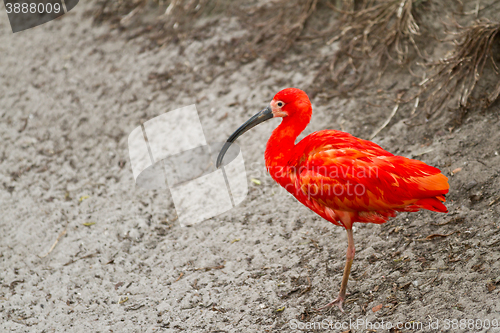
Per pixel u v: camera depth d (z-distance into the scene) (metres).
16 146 12.72
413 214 8.58
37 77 14.55
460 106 9.95
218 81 13.04
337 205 6.86
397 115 10.74
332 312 7.34
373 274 7.77
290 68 12.64
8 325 8.23
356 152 6.79
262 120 7.59
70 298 8.71
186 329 7.64
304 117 7.29
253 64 13.08
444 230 8.04
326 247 8.65
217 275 8.64
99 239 9.92
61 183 11.57
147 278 8.91
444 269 7.34
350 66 12.11
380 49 11.90
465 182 8.59
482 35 10.38
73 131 12.87
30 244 10.04
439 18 11.77
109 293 8.70
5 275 9.38
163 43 14.45
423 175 6.70
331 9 13.36
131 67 14.08
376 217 7.05
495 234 7.53
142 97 13.27
